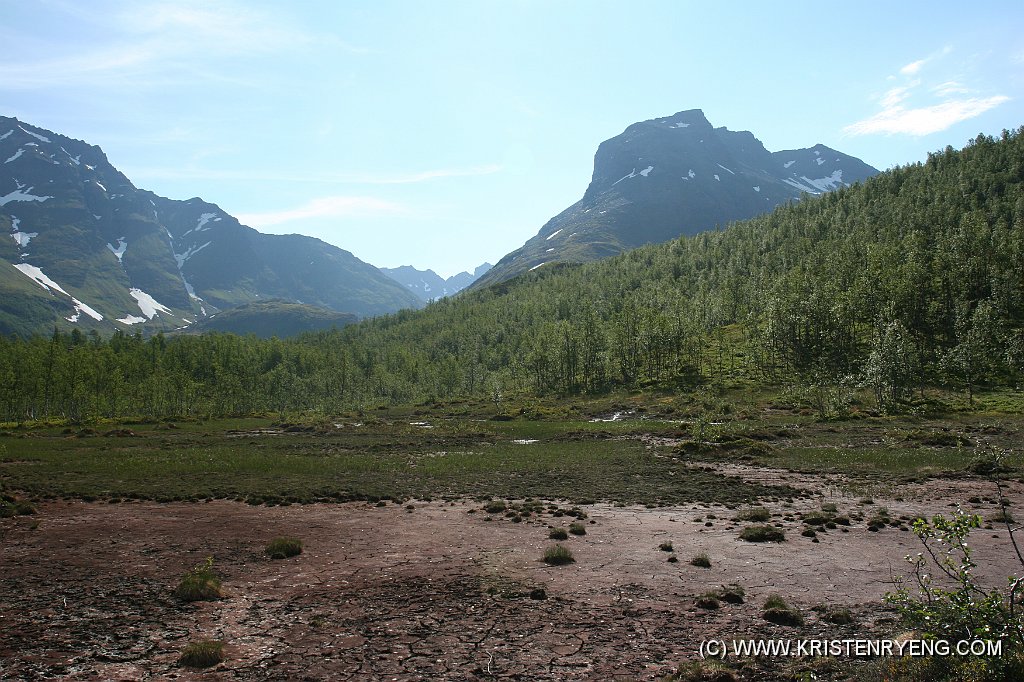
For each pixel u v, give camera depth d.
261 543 23.06
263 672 12.20
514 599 16.64
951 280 105.00
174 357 152.75
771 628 14.45
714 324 142.38
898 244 130.75
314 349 181.75
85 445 63.69
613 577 18.58
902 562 19.64
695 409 83.94
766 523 25.64
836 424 65.00
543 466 44.53
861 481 35.34
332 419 99.44
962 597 11.23
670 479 38.19
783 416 74.19
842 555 20.61
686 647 13.39
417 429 77.69
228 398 124.44
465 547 22.27
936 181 162.88
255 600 16.67
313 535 24.34
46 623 14.91
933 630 11.31
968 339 85.69
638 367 124.62
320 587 17.78
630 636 14.05
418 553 21.48
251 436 73.44
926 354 94.81
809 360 105.88
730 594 16.53
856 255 133.12
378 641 13.81
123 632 14.33
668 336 117.81
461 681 11.77
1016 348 84.25
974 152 167.50
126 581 18.39
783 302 113.50
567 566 19.77
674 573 18.92
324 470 43.66
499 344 174.00
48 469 44.91
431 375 144.88
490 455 51.56
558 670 12.26
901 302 107.31
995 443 48.19
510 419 90.94
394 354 177.50
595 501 31.45
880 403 75.69
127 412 113.06
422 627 14.66
